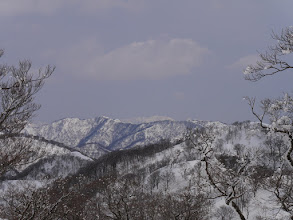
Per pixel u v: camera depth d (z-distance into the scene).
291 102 10.18
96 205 27.70
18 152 9.65
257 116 10.99
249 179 12.76
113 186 28.25
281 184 12.07
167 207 23.75
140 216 27.36
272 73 9.12
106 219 27.38
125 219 27.27
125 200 27.48
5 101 9.47
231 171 13.30
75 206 22.72
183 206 22.19
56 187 20.30
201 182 14.07
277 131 10.59
